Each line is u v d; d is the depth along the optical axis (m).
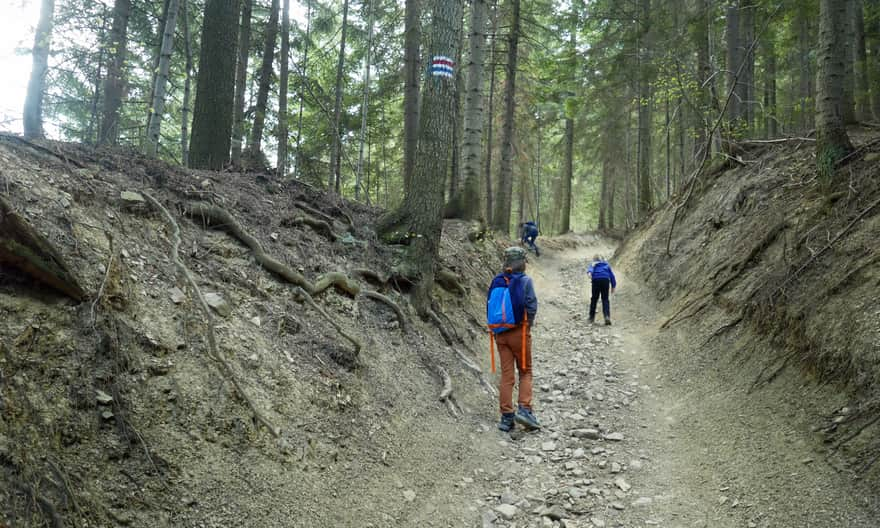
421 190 6.91
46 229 3.07
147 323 3.24
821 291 4.89
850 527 3.01
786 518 3.25
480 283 9.59
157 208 4.20
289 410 3.54
